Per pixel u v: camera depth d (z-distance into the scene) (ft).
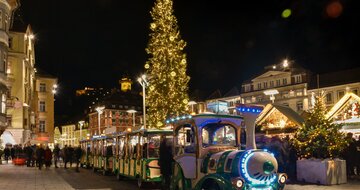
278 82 244.83
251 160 34.99
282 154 62.80
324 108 64.49
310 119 64.13
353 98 78.23
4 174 88.79
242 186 34.17
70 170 105.91
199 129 41.42
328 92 214.90
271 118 81.10
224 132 42.55
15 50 174.29
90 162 106.83
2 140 165.68
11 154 140.46
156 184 61.98
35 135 205.57
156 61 111.86
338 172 58.23
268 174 35.14
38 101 230.89
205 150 40.98
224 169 36.40
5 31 132.26
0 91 128.88
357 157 65.51
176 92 110.11
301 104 229.45
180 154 44.42
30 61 195.31
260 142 66.59
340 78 214.28
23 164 127.65
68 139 441.68
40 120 230.27
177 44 113.50
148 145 59.16
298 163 61.36
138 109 378.73
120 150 74.13
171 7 114.73
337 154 61.36
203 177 39.37
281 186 36.37
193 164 41.50
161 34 112.57
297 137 63.77
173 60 111.65
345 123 78.07
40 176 84.17
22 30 177.27
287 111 78.79
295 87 232.94
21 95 173.27
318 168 57.72
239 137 42.80
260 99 251.60
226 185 34.99
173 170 46.34
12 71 172.96
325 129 61.67
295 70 237.66
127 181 72.43
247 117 38.14
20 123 171.53
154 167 58.34
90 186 64.08
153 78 111.65
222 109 52.37
